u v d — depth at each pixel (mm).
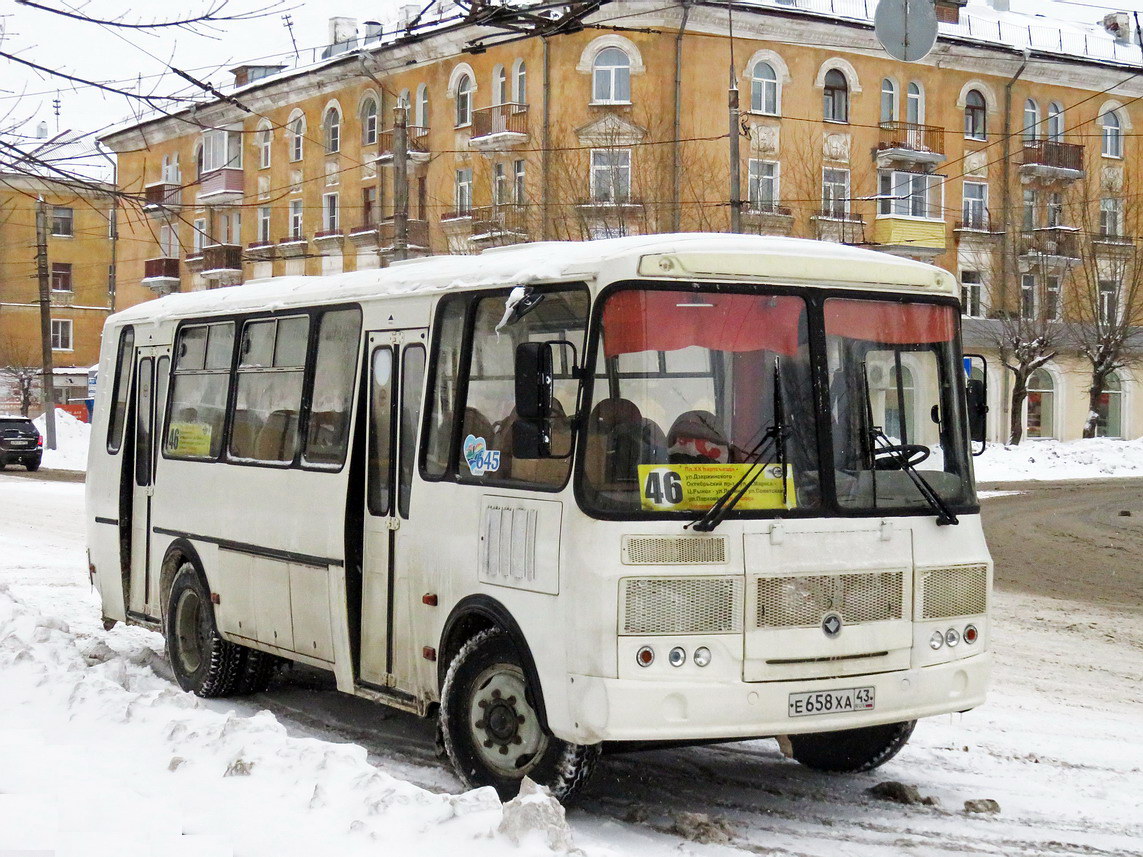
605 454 6504
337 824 5730
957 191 46750
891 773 7816
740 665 6480
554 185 40312
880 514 6938
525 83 41938
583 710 6355
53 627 11164
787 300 6902
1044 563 18656
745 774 7789
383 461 8117
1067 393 49406
